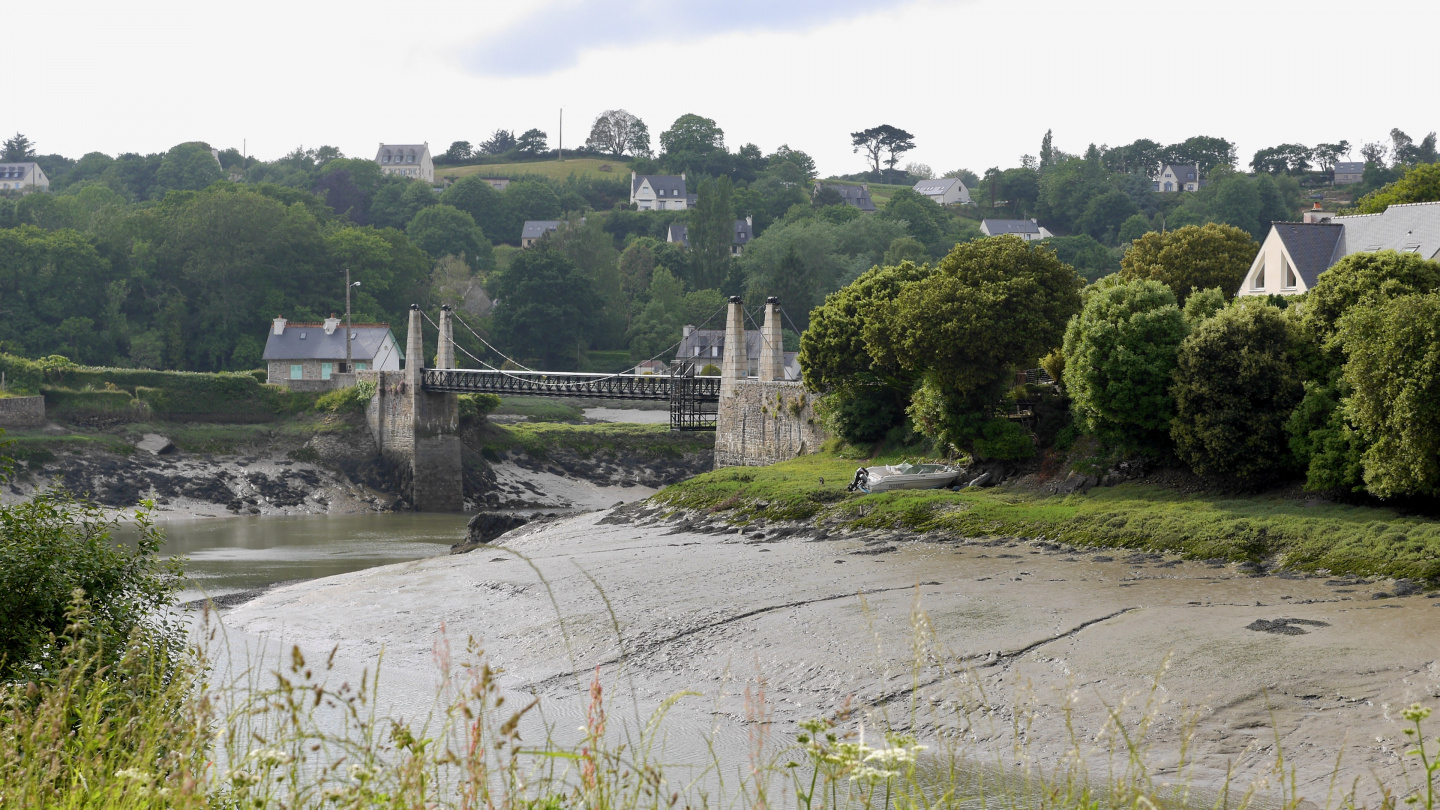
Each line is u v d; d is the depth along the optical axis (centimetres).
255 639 2723
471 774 557
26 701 782
